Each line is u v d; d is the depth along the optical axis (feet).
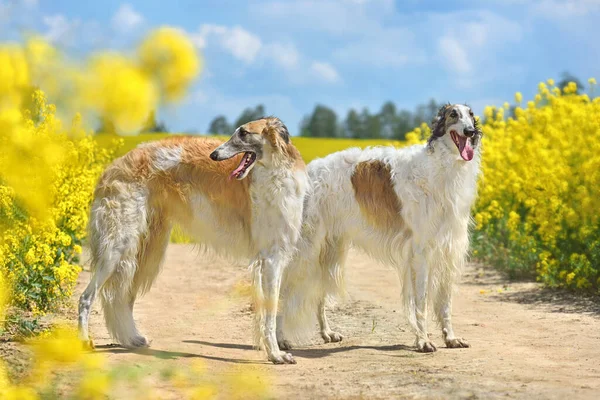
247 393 16.22
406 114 270.67
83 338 21.52
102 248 22.00
